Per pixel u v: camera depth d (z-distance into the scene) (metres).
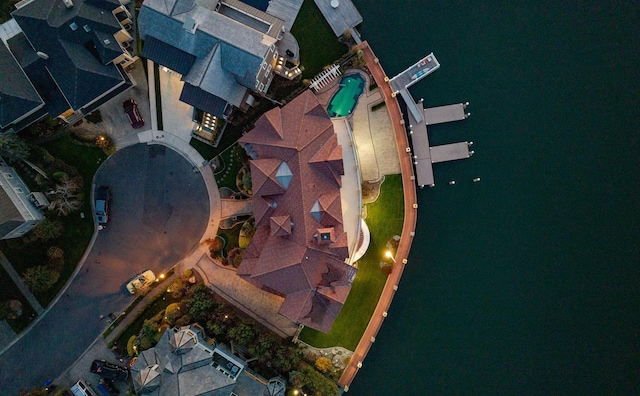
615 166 62.31
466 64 62.53
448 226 63.41
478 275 63.50
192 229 63.16
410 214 61.97
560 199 62.81
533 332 63.09
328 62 61.44
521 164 62.84
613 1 62.00
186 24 53.06
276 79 60.75
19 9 55.06
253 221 61.94
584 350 62.66
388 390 63.94
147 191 63.22
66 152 62.56
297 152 53.00
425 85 62.59
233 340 60.53
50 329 63.56
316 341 63.16
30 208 59.81
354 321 62.81
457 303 63.66
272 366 60.12
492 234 63.25
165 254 63.41
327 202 54.16
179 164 63.00
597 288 62.56
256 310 63.50
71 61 55.19
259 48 53.22
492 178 63.09
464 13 62.47
